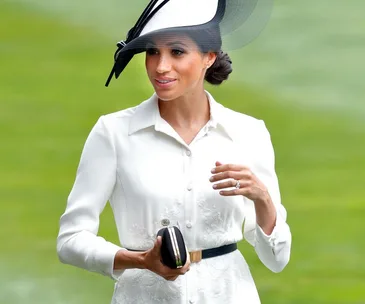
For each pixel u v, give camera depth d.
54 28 100.62
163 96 16.70
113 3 109.12
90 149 17.34
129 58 17.25
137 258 16.39
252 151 17.64
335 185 55.09
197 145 17.34
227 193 16.42
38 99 77.06
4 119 71.00
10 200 52.44
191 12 16.77
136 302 17.22
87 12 106.12
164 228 15.95
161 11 16.78
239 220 17.55
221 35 17.11
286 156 60.78
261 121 18.02
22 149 63.50
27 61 89.50
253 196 16.58
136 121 17.28
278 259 17.42
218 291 17.19
